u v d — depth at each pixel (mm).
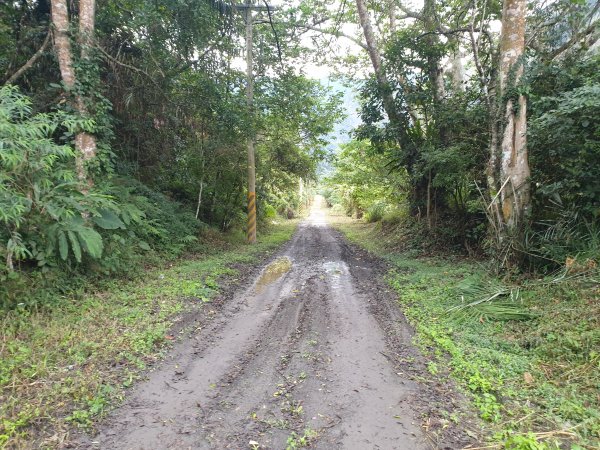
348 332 5320
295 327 5555
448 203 12016
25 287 5184
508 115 6961
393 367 4254
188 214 12383
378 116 13250
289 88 14664
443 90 12148
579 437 2932
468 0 10359
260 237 17625
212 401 3588
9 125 4703
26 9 8672
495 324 5211
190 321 5645
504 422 3195
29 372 3768
